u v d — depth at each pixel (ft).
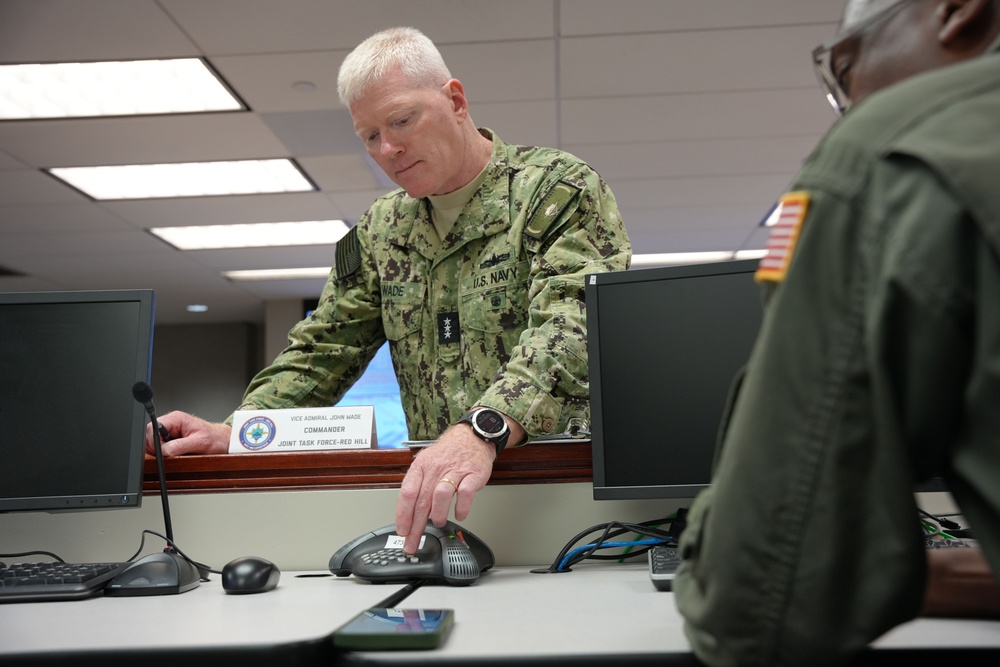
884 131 1.66
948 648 1.88
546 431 3.69
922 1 1.89
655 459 3.55
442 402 4.75
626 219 17.75
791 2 9.68
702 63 11.04
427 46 4.70
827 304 1.65
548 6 9.69
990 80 1.64
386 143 4.52
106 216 16.42
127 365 3.62
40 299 3.69
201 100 11.84
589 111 12.43
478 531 3.86
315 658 2.06
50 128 12.41
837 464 1.63
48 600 2.94
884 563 1.61
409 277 4.88
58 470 3.52
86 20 9.66
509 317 4.63
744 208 17.11
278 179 14.98
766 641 1.68
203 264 20.17
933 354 1.51
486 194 4.74
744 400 1.76
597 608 2.57
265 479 3.96
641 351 3.64
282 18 9.75
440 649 2.01
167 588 3.08
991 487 1.48
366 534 3.55
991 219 1.46
